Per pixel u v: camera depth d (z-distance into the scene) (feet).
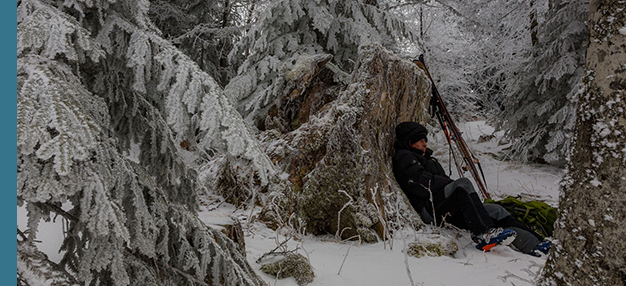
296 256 6.42
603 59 4.19
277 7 19.53
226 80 32.60
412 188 9.91
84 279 2.90
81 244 3.14
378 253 7.89
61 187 2.45
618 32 4.02
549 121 20.76
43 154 2.30
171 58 3.46
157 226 3.84
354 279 6.53
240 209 9.93
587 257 4.25
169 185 4.40
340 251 7.98
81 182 2.61
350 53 21.47
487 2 29.27
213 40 31.81
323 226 9.47
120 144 4.22
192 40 30.22
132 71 3.78
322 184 9.44
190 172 4.52
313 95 15.58
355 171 9.30
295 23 21.01
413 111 12.50
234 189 10.42
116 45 3.57
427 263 7.32
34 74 2.56
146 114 4.12
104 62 3.69
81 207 2.68
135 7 3.64
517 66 26.25
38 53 2.83
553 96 21.72
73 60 2.98
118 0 3.55
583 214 4.33
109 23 3.42
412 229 8.96
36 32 2.73
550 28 22.16
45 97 2.49
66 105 2.57
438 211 9.22
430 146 23.08
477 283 6.41
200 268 4.01
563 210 4.71
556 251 4.76
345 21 20.81
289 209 9.29
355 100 10.16
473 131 31.73
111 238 3.02
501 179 19.67
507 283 6.36
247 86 19.04
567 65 20.57
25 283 2.36
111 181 3.09
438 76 30.81
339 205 9.30
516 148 23.31
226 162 11.04
